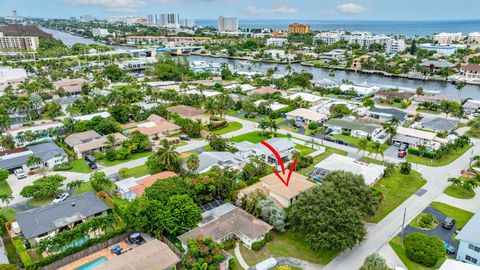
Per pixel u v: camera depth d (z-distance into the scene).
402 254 62.69
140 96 169.75
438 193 85.75
